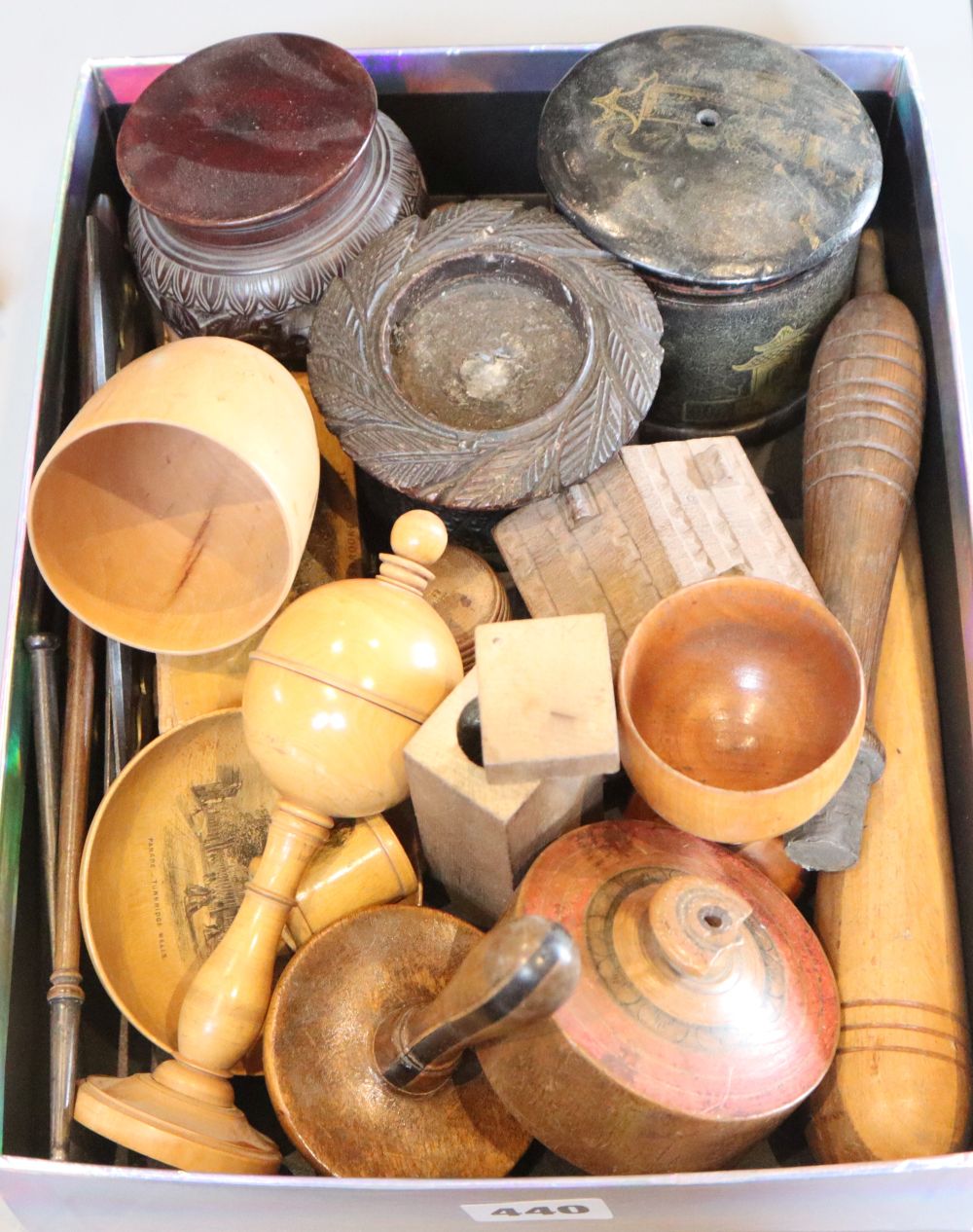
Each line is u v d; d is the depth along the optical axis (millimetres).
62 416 1014
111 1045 916
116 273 1088
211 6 1254
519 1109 775
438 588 963
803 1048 777
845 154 969
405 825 954
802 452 1097
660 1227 839
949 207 1153
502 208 986
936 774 918
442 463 906
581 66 1020
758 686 864
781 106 982
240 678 961
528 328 977
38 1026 877
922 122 1035
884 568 944
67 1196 800
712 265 931
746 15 1223
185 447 940
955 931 872
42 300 1129
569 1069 731
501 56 1094
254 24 1240
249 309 1005
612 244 948
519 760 743
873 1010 835
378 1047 825
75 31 1247
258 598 902
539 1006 630
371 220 1011
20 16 1255
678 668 861
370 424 919
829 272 984
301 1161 905
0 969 835
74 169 1069
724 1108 733
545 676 761
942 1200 798
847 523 952
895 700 938
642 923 757
